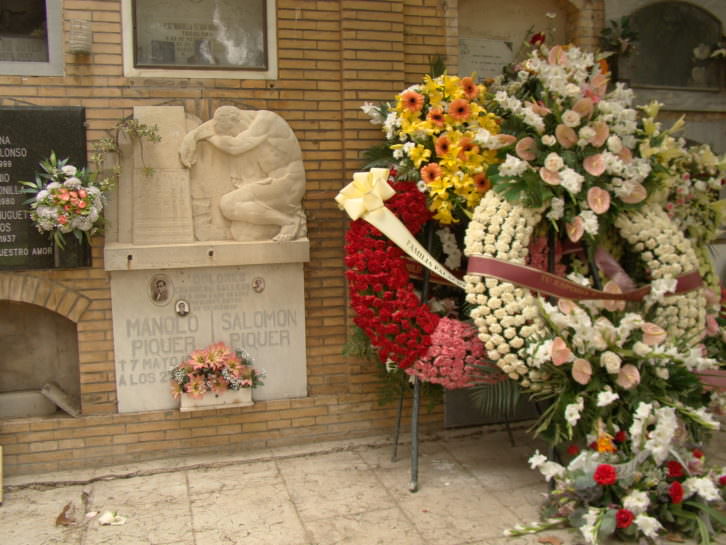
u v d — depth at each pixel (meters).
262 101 4.96
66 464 4.71
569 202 4.07
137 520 4.04
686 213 4.70
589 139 3.98
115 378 4.80
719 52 6.08
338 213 5.14
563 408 3.85
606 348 3.77
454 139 4.32
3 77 4.52
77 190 4.34
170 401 4.89
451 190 4.33
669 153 4.22
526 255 4.05
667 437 3.57
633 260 4.39
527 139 4.05
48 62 4.63
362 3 5.03
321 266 5.13
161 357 4.85
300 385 5.15
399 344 4.27
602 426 3.76
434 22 5.30
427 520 3.98
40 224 4.37
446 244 4.59
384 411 5.27
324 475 4.64
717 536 3.68
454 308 4.64
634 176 4.02
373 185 4.25
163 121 4.74
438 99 4.47
